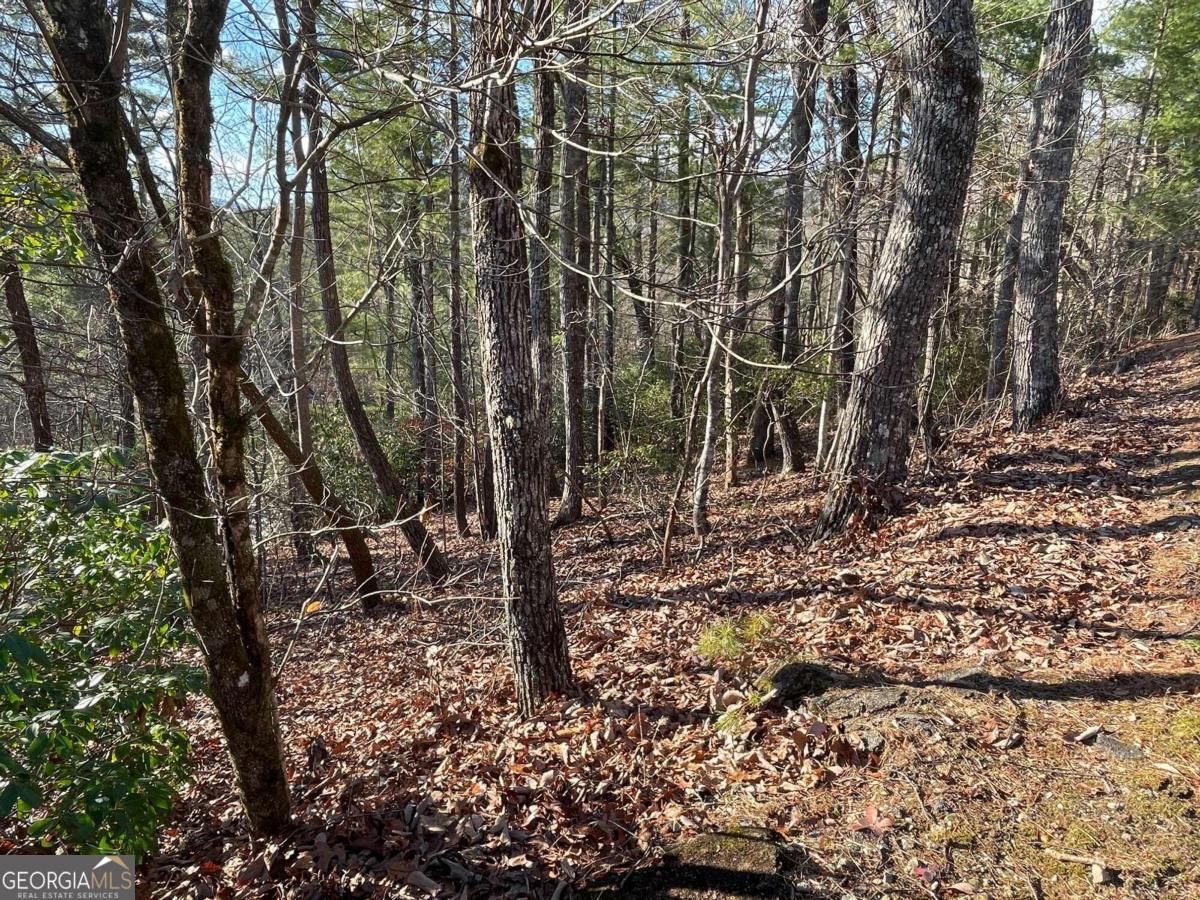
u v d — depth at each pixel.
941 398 11.59
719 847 2.96
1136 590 4.81
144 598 3.76
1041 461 7.80
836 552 6.71
